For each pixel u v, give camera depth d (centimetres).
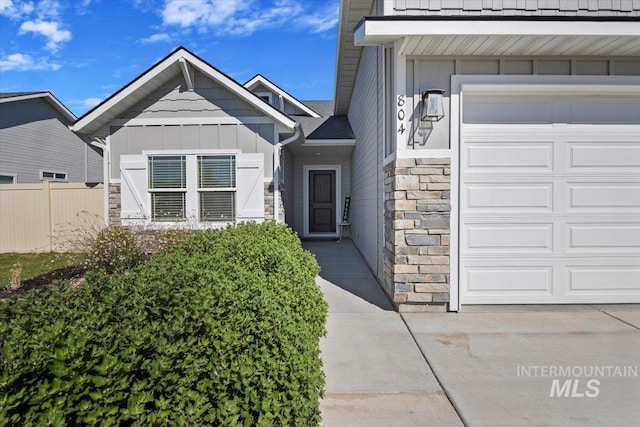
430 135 450
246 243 334
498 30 394
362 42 439
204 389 146
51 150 1416
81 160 1580
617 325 408
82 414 123
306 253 405
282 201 830
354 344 363
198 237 370
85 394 125
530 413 249
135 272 235
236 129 755
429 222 449
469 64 450
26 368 123
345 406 258
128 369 135
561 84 448
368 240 772
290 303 256
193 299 178
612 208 464
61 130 1467
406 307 459
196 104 754
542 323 416
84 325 152
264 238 417
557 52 441
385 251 539
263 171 755
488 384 286
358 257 891
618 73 453
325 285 612
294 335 194
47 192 994
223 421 140
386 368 313
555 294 466
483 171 464
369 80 738
